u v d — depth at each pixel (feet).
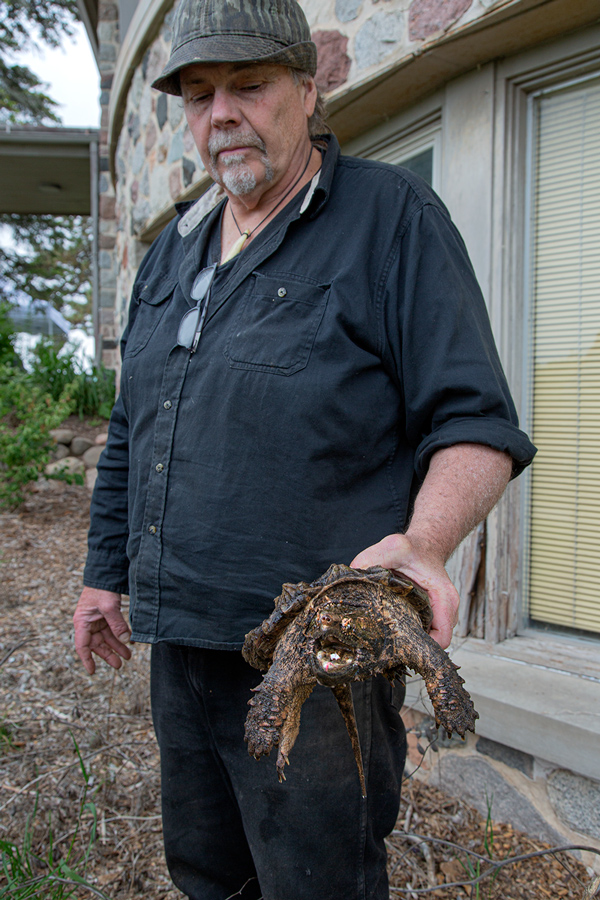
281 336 4.54
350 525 4.51
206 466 4.66
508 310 8.37
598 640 8.02
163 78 5.18
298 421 4.41
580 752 6.72
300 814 4.53
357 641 3.21
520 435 4.14
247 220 5.25
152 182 16.47
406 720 8.74
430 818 7.73
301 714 4.45
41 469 21.42
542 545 8.53
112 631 6.39
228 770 4.99
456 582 8.60
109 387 28.60
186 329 4.99
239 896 5.87
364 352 4.52
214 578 4.58
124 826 7.80
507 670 7.85
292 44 4.81
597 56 7.54
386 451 4.66
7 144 31.81
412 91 9.12
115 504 6.38
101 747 9.20
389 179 4.75
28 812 7.91
